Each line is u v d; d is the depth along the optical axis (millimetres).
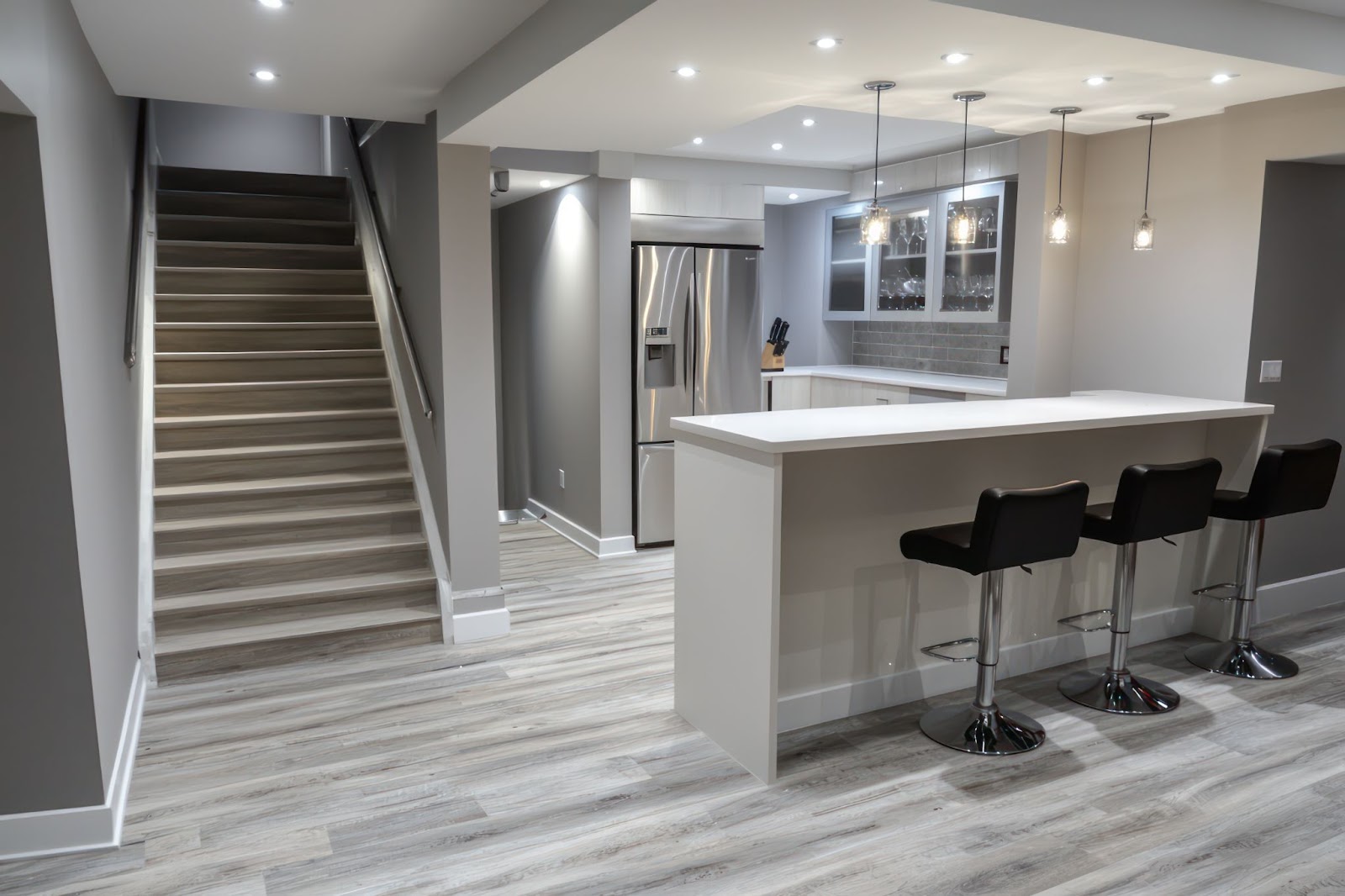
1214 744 3248
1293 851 2605
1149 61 3053
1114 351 4766
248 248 5855
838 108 3676
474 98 3557
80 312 2787
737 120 3689
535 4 2887
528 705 3623
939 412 3625
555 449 6516
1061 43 2801
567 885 2461
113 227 3760
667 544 6117
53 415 2445
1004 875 2496
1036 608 3916
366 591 4320
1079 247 4879
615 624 4598
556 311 6289
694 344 6004
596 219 5594
